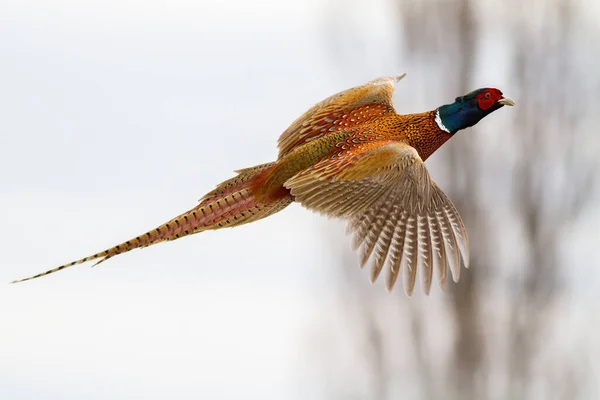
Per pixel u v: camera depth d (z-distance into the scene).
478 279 15.45
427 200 9.70
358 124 10.02
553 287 15.45
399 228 9.65
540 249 15.66
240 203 9.63
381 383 14.62
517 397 15.12
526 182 16.00
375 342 14.61
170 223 9.45
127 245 9.27
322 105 10.16
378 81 10.40
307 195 9.47
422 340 14.91
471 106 9.98
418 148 10.05
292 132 10.10
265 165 9.78
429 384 14.81
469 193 16.09
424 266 9.69
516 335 15.32
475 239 15.73
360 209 9.55
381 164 9.62
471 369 15.06
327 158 9.75
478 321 15.20
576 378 15.23
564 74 16.72
